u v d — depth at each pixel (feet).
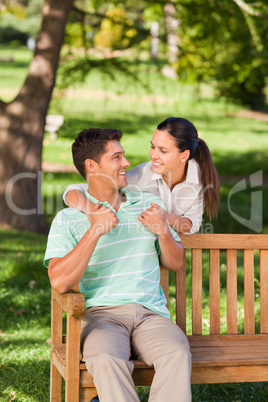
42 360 18.62
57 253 13.23
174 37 46.52
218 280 15.57
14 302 24.63
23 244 35.32
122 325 13.17
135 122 83.87
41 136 41.98
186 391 11.88
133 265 13.70
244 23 40.91
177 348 12.25
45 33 40.57
